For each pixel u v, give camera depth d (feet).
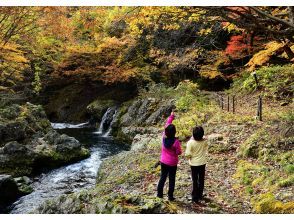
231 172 28.76
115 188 28.48
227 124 44.39
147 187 27.22
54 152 48.80
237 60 76.74
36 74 89.66
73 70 87.61
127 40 72.90
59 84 101.09
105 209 21.25
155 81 85.87
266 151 30.12
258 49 54.75
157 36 69.72
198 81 84.33
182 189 25.32
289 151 28.71
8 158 44.01
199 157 22.07
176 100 65.72
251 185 25.14
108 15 33.63
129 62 81.05
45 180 42.06
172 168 22.27
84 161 50.39
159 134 50.78
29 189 38.09
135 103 73.26
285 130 32.71
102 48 77.20
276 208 20.63
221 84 84.74
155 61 75.51
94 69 82.43
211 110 55.83
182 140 42.47
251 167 27.81
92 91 96.32
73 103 96.32
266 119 43.27
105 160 43.27
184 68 77.71
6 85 91.86
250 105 56.34
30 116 58.18
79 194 24.30
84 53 80.18
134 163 36.40
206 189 25.46
